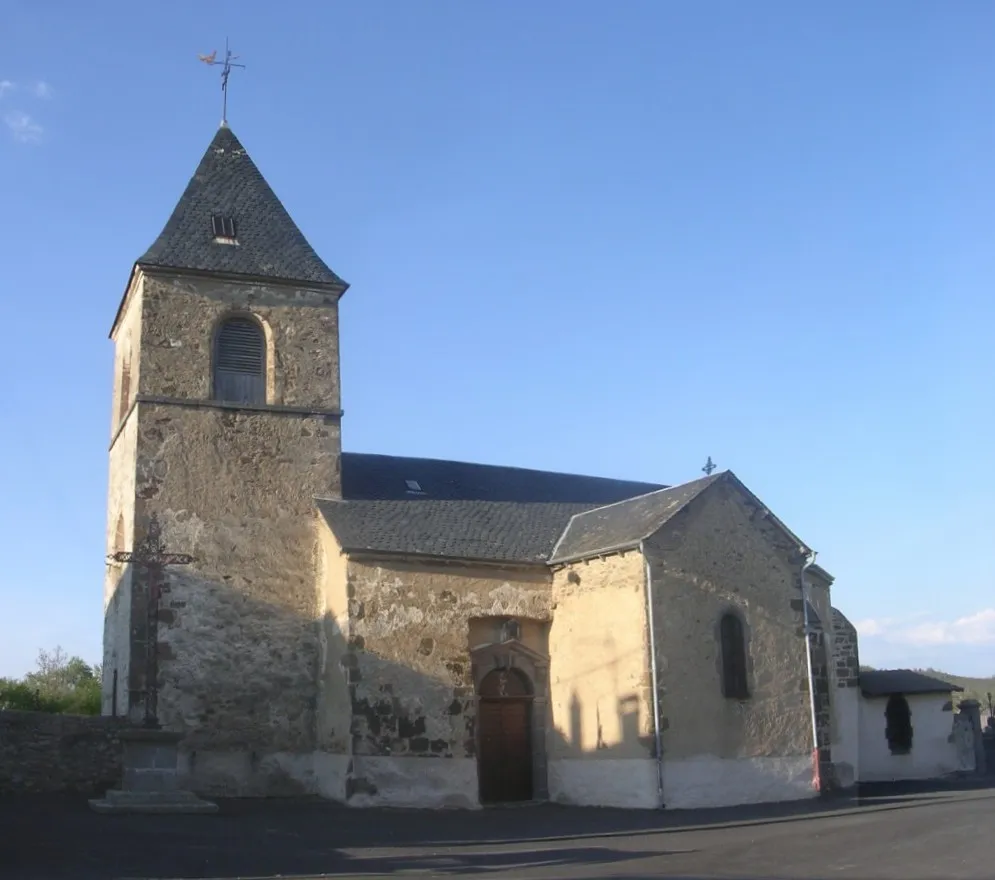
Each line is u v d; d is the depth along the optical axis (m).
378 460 30.88
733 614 24.67
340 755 23.70
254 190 29.50
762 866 14.91
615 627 24.20
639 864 15.21
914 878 13.69
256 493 26.44
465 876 14.08
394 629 24.22
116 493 28.36
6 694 41.41
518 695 25.47
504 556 25.69
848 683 32.25
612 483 34.97
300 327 27.92
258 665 25.42
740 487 25.56
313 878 13.84
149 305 26.53
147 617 23.98
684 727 23.28
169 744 20.75
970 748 34.66
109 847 15.62
